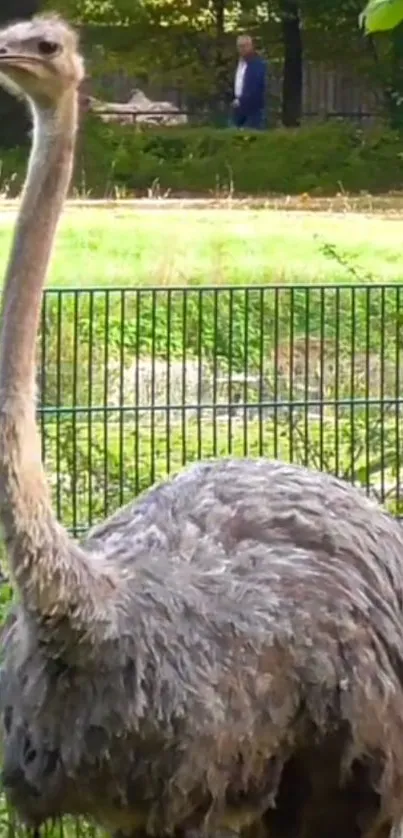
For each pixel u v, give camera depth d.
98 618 5.23
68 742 5.37
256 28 41.31
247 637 5.55
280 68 41.78
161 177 28.94
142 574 5.48
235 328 13.01
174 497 6.05
